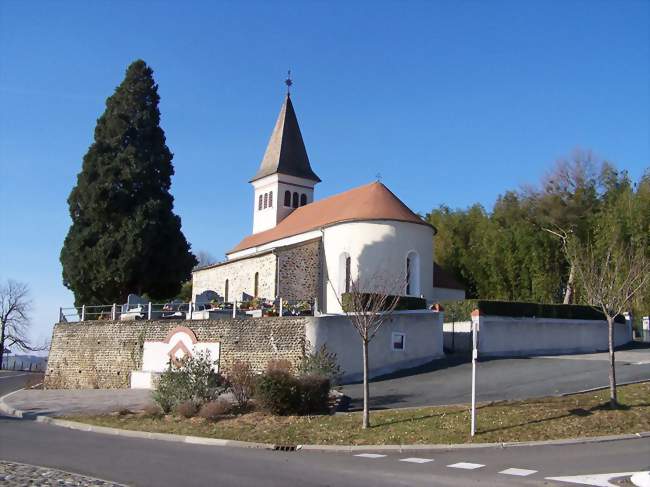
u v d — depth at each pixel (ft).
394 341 86.07
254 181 173.68
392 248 115.65
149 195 134.00
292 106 174.40
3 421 68.33
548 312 104.32
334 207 136.87
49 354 118.21
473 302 97.30
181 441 53.16
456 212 192.44
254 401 63.46
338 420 55.21
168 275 133.49
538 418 52.06
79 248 129.49
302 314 93.30
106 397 88.33
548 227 152.46
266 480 35.42
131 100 138.41
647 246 118.32
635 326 126.21
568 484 33.81
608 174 154.71
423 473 37.70
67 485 32.48
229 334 88.84
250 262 131.75
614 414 52.47
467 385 71.51
